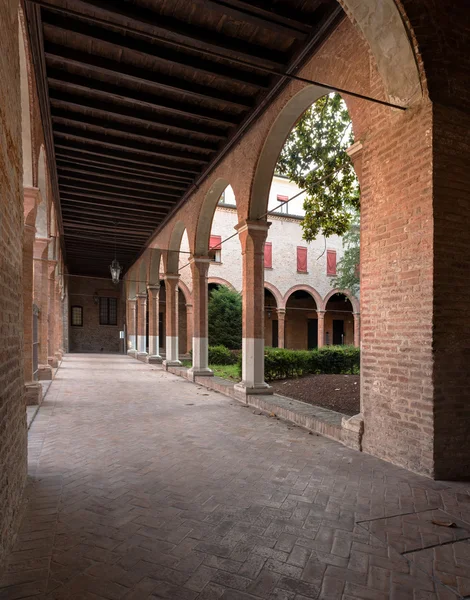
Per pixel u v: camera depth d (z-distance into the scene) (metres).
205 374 11.61
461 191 4.35
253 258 8.35
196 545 2.86
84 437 5.55
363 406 5.13
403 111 4.57
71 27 5.63
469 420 4.29
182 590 2.38
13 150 3.16
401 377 4.54
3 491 2.54
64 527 3.09
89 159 9.80
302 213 26.41
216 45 6.00
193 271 11.73
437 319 4.19
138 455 4.81
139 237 17.38
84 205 13.27
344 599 2.33
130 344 24.11
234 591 2.38
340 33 5.54
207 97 7.28
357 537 3.01
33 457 4.66
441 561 2.72
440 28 4.36
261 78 6.93
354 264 19.94
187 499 3.61
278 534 3.03
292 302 27.41
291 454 4.93
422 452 4.25
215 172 10.02
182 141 9.07
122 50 6.28
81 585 2.41
